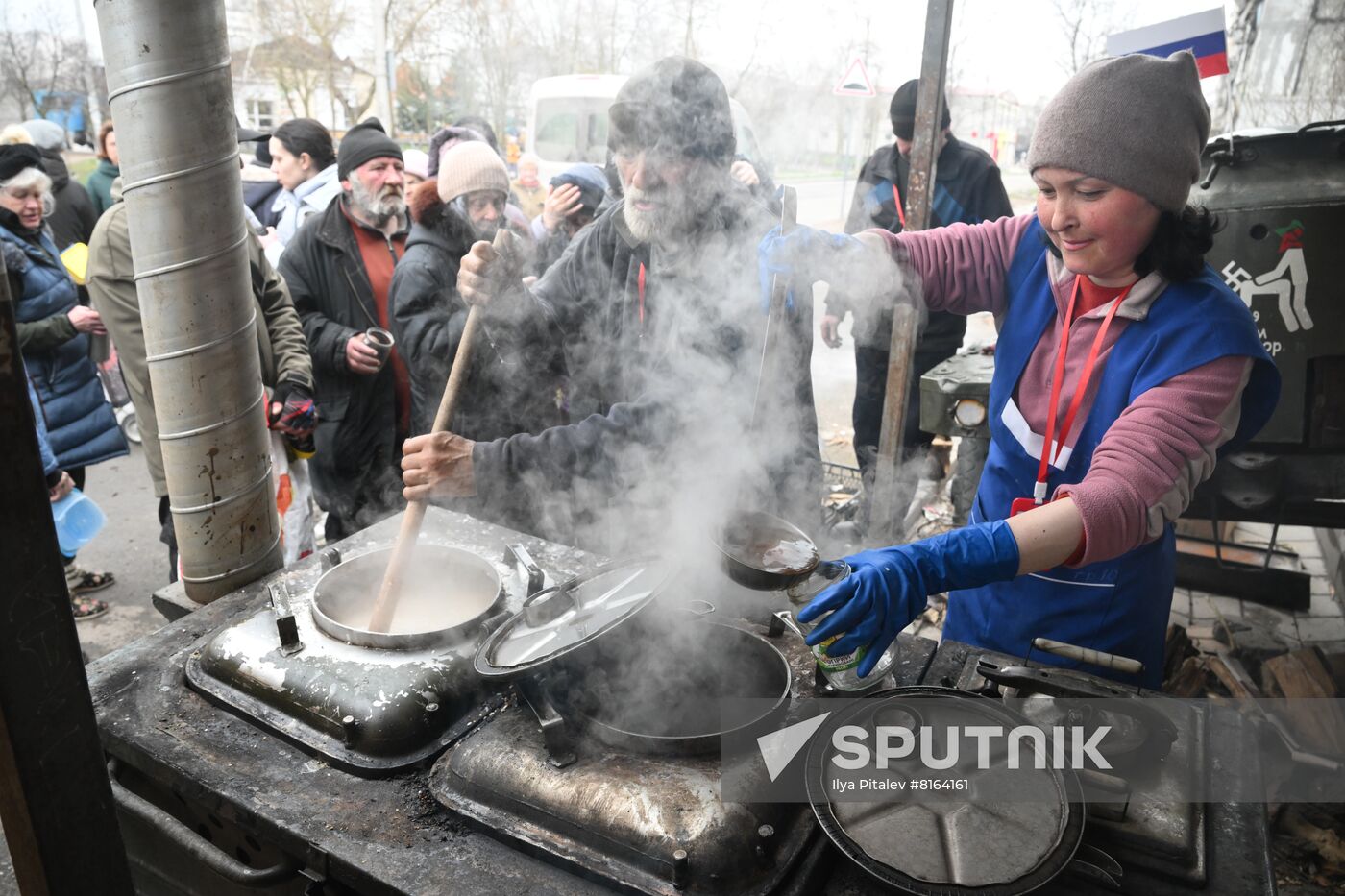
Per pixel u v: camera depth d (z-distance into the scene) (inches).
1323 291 87.6
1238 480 95.2
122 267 92.1
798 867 39.1
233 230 56.4
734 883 37.3
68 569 132.3
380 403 111.1
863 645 41.3
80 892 33.5
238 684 49.5
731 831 38.0
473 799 42.4
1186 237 49.3
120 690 50.5
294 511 102.7
